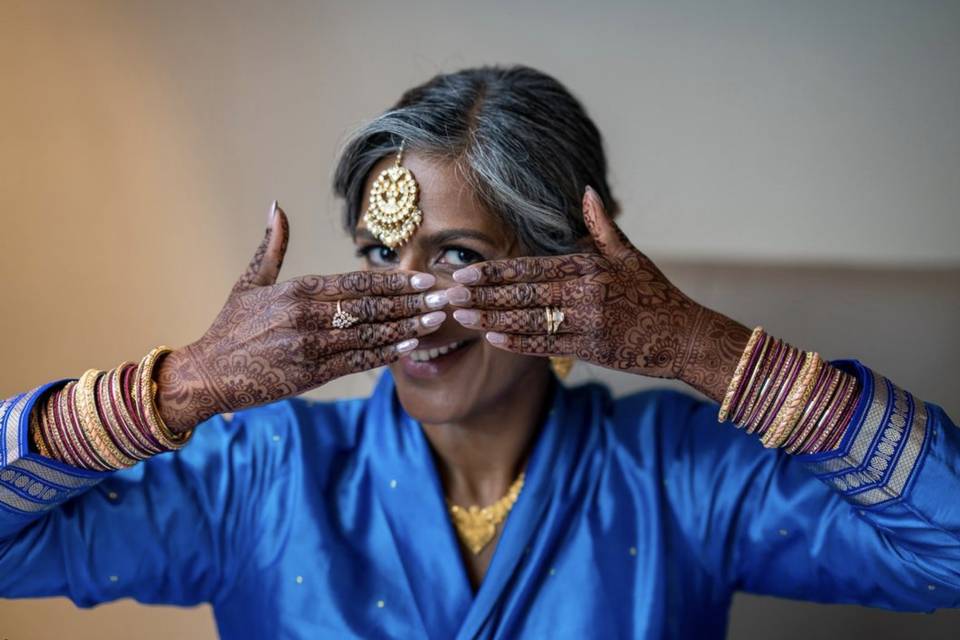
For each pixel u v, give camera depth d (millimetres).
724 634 1349
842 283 1838
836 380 1054
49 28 1766
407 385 1190
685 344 1056
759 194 1849
